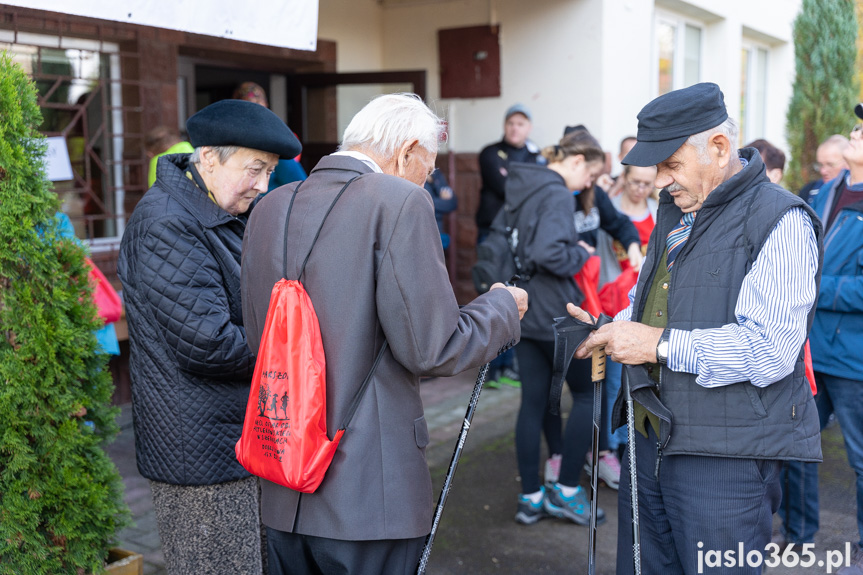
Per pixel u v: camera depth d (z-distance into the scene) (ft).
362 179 5.28
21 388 6.62
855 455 9.25
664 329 5.93
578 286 10.62
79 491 7.00
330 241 5.19
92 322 7.14
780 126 31.32
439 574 9.50
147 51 14.99
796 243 5.52
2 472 6.81
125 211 15.26
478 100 20.36
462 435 6.32
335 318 5.13
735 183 5.71
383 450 5.18
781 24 29.35
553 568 9.68
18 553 6.85
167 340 6.34
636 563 6.15
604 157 10.68
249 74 19.90
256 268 5.62
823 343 9.27
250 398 5.30
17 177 6.50
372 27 21.09
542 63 19.33
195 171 6.79
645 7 20.43
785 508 9.94
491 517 11.10
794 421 5.75
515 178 10.45
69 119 14.28
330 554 5.24
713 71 25.29
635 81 20.17
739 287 5.74
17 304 6.64
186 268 6.30
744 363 5.53
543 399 10.74
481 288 10.71
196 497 6.66
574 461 10.73
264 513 5.63
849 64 19.24
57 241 6.92
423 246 5.06
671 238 6.37
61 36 13.92
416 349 5.03
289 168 12.91
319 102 19.81
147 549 9.95
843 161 12.74
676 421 5.94
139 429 6.79
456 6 20.21
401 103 5.65
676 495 6.12
